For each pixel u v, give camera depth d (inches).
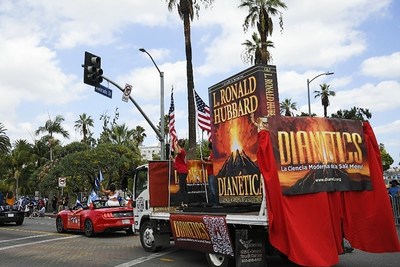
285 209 278.8
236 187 373.1
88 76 695.1
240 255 306.7
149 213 446.0
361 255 394.6
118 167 1457.9
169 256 425.1
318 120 311.4
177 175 462.6
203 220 344.8
